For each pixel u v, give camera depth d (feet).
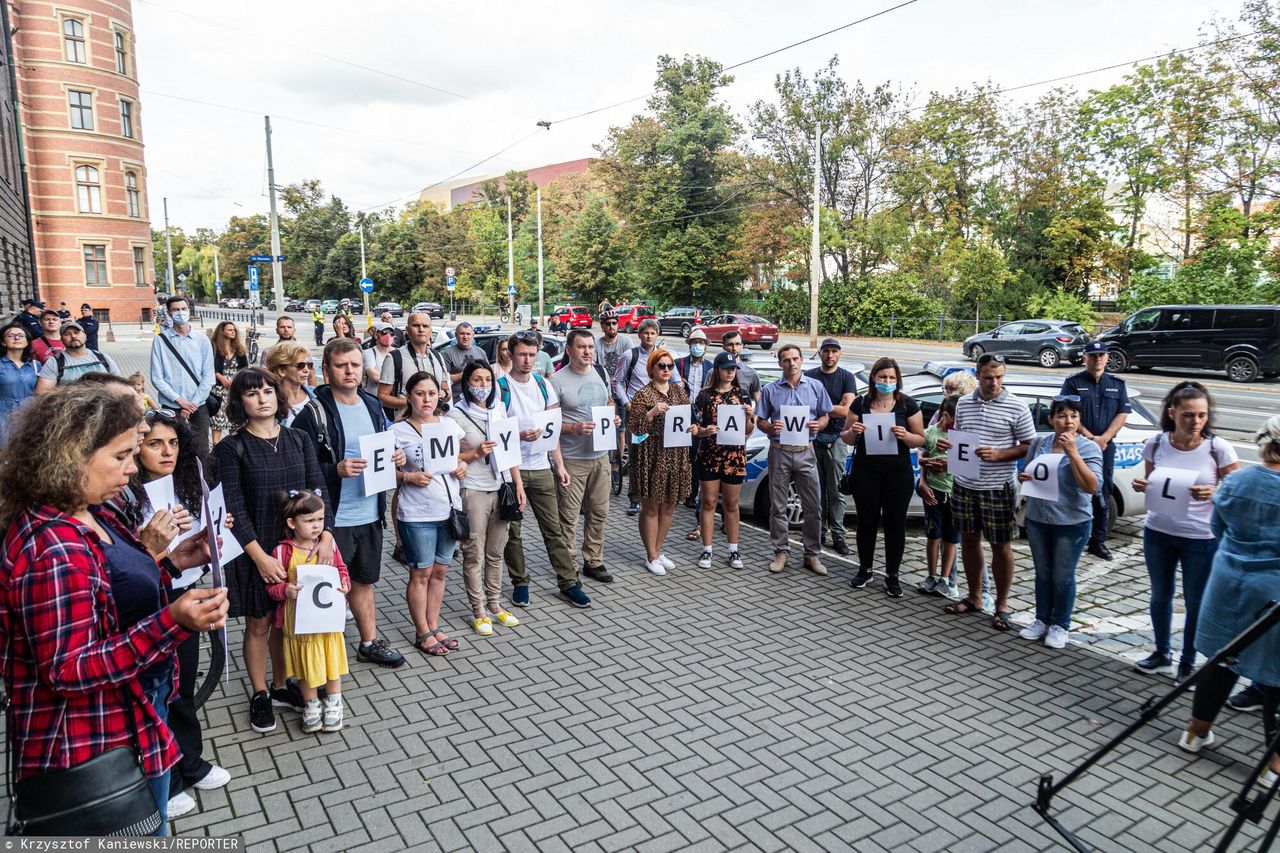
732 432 22.94
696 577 23.21
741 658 17.80
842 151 141.08
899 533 21.68
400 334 29.19
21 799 7.02
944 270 131.64
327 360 16.25
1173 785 13.33
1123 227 128.47
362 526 16.35
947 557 21.85
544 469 20.40
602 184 199.00
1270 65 99.40
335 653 14.23
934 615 20.63
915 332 131.54
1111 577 23.90
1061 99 127.24
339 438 16.12
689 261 161.99
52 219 156.76
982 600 21.09
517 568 20.71
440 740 14.19
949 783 13.17
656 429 22.68
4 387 24.66
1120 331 77.30
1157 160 113.60
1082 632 19.81
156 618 6.99
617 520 29.43
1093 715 15.58
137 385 22.52
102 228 162.09
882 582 22.98
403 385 23.95
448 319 219.82
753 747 14.12
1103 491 25.23
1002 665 17.72
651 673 16.98
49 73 153.07
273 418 14.49
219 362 30.99
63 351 26.25
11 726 7.06
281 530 14.17
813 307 102.53
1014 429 19.24
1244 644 10.60
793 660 17.75
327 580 13.79
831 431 24.95
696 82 166.09
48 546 6.85
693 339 28.66
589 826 11.83
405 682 16.43
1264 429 13.46
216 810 12.06
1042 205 129.80
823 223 136.98
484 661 17.48
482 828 11.73
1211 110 103.81
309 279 301.84
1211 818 12.46
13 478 6.97
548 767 13.38
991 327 125.90
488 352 52.16
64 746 6.97
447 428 17.28
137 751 7.45
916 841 11.69
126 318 167.02
